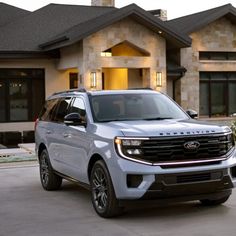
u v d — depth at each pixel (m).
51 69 23.41
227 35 25.47
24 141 21.39
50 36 23.91
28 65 22.92
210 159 7.40
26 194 9.88
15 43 22.98
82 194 9.77
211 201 8.26
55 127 9.63
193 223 7.22
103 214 7.65
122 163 7.15
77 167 8.58
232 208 8.15
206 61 25.03
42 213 8.16
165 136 7.23
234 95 25.91
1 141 21.25
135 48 22.64
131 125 7.69
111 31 21.61
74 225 7.31
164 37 22.66
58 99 10.11
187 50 24.66
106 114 8.48
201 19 24.59
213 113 25.47
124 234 6.73
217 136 7.54
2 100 22.66
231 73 25.84
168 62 24.95
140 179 7.14
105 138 7.52
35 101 23.28
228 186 7.62
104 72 25.80
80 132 8.40
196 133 7.40
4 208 8.61
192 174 7.23
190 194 7.33
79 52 21.36
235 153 7.81
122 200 7.28
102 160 7.69
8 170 13.27
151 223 7.27
